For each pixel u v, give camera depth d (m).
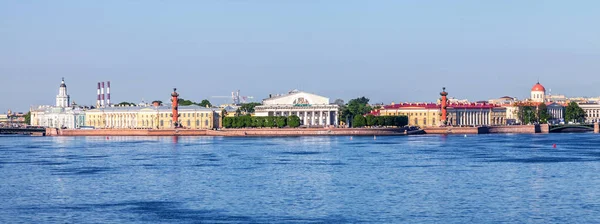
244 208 157.25
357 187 184.38
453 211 153.38
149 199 168.25
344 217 148.38
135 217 148.88
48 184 191.88
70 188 184.75
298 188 183.12
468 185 187.25
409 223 143.25
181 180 198.12
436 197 169.12
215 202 164.38
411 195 172.00
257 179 199.62
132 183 192.88
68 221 146.00
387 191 177.88
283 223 143.62
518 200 165.12
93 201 166.00
